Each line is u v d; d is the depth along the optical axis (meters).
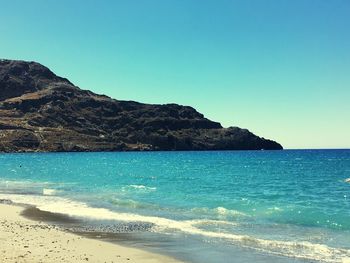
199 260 16.66
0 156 188.25
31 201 37.84
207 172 83.19
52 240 19.94
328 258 16.98
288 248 18.78
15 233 21.38
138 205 33.97
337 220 26.58
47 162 134.00
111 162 134.38
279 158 164.00
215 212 30.19
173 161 141.25
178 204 34.81
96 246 19.02
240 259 16.83
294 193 44.31
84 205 34.59
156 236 21.58
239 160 146.38
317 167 99.62
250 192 45.34
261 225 24.94
